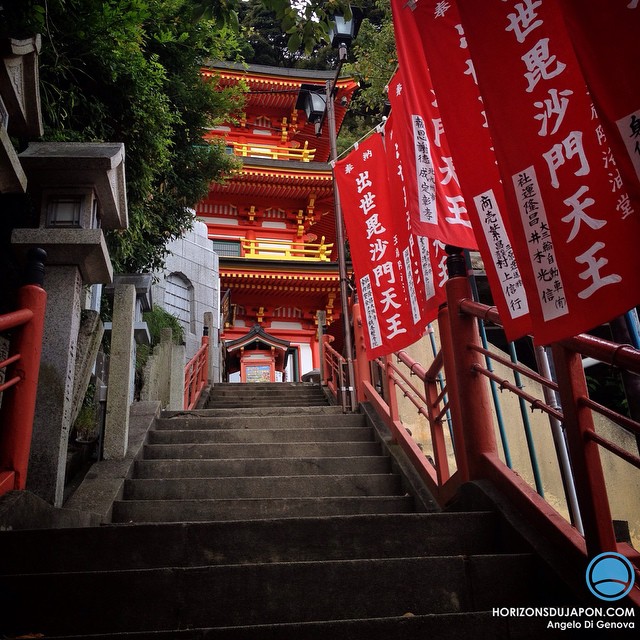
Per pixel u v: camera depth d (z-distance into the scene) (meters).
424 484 5.10
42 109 5.86
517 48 2.89
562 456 3.46
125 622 2.64
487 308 3.67
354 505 4.91
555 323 2.49
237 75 22.97
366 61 11.58
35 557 3.05
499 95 2.90
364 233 6.39
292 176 22.86
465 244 3.98
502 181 2.80
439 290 4.68
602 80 2.23
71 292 4.20
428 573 2.89
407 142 4.37
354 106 12.99
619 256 2.33
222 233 24.12
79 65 6.51
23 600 2.64
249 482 5.32
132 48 6.53
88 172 4.24
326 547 3.33
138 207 7.59
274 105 25.38
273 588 2.78
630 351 2.37
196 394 10.27
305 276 21.84
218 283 16.27
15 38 3.48
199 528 3.26
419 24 3.85
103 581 2.70
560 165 2.61
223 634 2.35
